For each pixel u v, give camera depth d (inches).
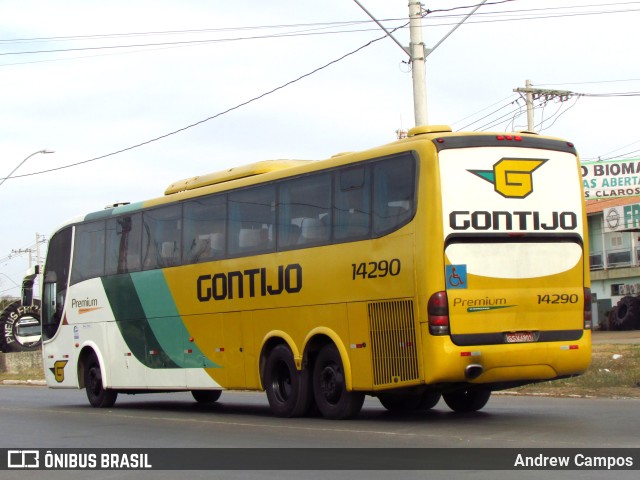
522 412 568.1
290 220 576.7
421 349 476.1
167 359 685.3
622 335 1397.6
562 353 496.7
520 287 490.6
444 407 635.5
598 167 1845.5
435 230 475.8
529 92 1572.3
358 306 519.2
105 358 753.6
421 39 772.0
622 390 683.4
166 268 689.6
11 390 1155.3
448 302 472.4
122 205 763.4
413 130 521.7
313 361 566.3
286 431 503.5
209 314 643.5
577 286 509.0
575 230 510.9
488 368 478.3
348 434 475.2
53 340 815.1
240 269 615.5
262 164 616.7
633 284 1756.9
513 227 492.4
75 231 802.8
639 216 1689.2
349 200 532.4
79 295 786.8
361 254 518.9
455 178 484.1
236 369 617.9
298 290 565.0
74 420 644.7
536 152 505.0
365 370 513.3
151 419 631.2
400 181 498.9
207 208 653.9
